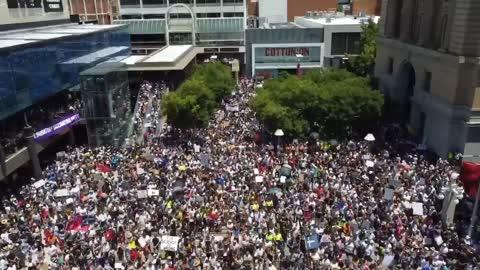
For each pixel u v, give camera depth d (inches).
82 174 1341.0
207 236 1021.2
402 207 1100.5
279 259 951.0
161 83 2522.1
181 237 1018.1
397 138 1749.5
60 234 1032.2
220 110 2123.5
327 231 1024.2
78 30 2185.0
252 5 4274.1
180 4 3353.8
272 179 1277.1
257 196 1170.0
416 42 1868.8
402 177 1278.3
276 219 1072.2
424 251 936.9
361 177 1267.2
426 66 1721.2
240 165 1370.6
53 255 960.9
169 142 1696.6
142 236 1022.4
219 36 3467.0
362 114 1758.1
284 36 3031.5
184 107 1760.6
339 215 1071.6
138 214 1099.3
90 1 3690.9
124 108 1990.7
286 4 4079.7
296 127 1670.8
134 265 935.0
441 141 1582.2
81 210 1113.4
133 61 2536.9
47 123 1659.7
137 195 1179.9
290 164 1390.3
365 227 1018.1
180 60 2652.6
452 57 1482.5
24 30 1990.7
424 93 1737.2
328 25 2965.1
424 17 1747.0
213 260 930.7
